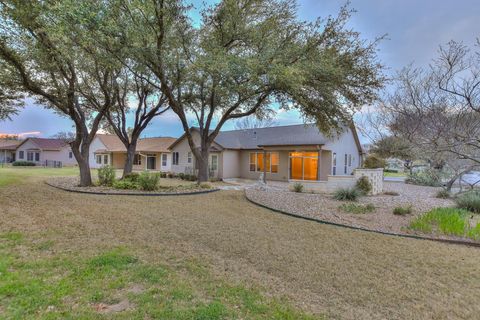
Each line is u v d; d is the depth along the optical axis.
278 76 8.23
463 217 6.31
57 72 10.64
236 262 3.79
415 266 3.82
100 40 7.44
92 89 13.18
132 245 4.28
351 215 7.14
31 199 8.10
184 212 6.99
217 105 13.23
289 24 9.76
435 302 2.88
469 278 3.47
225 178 19.44
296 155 17.75
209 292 2.91
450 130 4.65
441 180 12.55
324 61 8.64
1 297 2.62
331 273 3.51
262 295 2.89
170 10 8.30
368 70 9.05
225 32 10.54
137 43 7.84
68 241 4.35
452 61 4.92
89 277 3.11
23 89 10.78
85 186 11.87
